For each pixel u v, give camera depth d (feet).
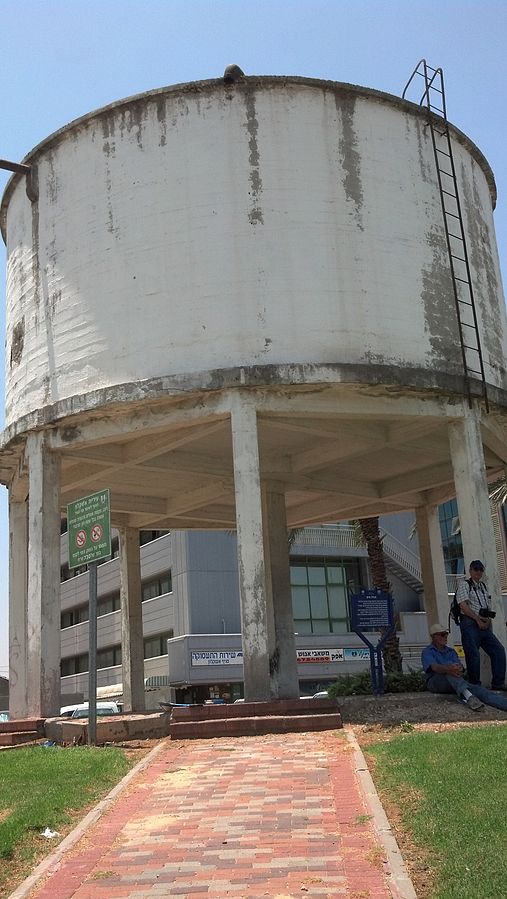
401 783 28.17
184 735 40.81
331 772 31.01
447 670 45.96
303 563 167.53
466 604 48.37
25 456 59.00
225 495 73.51
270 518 70.18
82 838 25.30
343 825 24.80
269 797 28.30
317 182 54.19
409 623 162.30
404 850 22.45
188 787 30.42
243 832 24.86
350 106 56.18
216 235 52.95
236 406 50.49
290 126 54.70
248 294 51.98
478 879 19.65
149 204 54.34
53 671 52.54
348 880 20.75
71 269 56.44
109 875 22.22
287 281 52.29
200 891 20.74
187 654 143.43
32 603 54.13
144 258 53.78
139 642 80.69
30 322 58.95
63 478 66.18
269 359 51.03
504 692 48.37
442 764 29.73
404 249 55.57
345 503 81.71
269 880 21.09
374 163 55.98
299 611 163.94
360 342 52.37
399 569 171.53
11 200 64.54
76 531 43.88
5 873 22.95
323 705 43.78
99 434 54.34
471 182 63.10
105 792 30.63
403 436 59.31
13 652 64.03
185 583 150.30
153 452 58.23
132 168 55.36
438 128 60.18
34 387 57.21
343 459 67.87
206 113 54.80
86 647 188.44
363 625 51.49
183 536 151.94
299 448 66.85
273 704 43.29
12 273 63.16
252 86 55.01
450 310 56.80
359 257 53.83
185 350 51.67
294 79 55.11
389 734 38.45
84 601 190.39
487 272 62.49
